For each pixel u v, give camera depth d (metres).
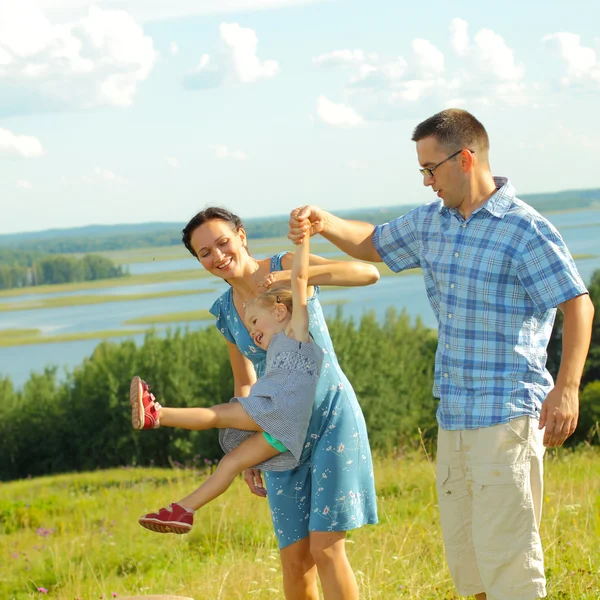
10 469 47.97
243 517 8.27
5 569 8.09
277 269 3.88
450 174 3.48
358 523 3.65
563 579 4.43
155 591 6.08
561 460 11.09
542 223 3.41
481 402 3.47
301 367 3.54
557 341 38.81
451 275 3.54
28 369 94.50
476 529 3.53
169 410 3.39
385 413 41.72
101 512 12.05
